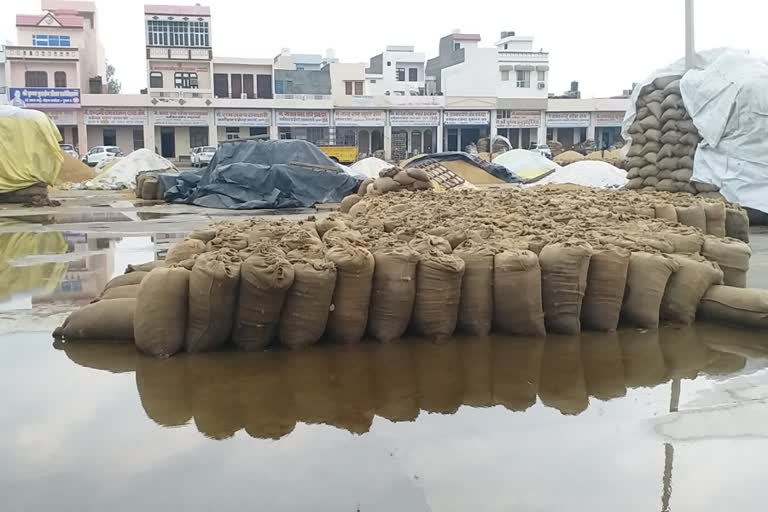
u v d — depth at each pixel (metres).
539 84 55.28
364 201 9.93
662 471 3.11
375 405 3.92
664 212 8.20
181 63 48.06
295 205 18.22
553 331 5.38
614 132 55.59
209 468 3.12
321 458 3.23
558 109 53.88
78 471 3.09
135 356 4.79
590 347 5.05
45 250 10.08
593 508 2.79
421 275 5.10
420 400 4.00
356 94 52.47
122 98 46.12
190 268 4.88
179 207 18.58
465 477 3.05
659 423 3.66
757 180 12.23
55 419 3.68
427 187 12.12
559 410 3.85
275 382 4.28
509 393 4.12
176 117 47.47
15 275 7.98
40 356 4.80
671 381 4.34
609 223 7.05
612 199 9.05
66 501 2.83
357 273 4.93
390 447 3.36
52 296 6.82
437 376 4.41
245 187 18.62
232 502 2.83
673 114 13.30
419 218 7.24
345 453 3.29
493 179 20.42
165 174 21.77
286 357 4.76
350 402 3.96
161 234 12.07
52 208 17.95
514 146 54.75
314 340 4.97
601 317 5.44
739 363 4.71
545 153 43.22
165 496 2.88
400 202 9.34
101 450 3.31
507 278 5.17
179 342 4.81
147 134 47.16
